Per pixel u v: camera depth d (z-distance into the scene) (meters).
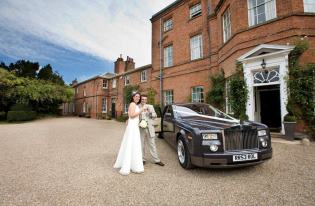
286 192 3.11
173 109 6.04
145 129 4.94
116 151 6.36
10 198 3.07
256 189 3.25
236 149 3.83
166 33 16.33
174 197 3.05
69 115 36.75
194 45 13.99
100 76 28.42
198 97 13.38
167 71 15.95
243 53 8.89
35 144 7.59
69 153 6.09
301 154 5.20
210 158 3.69
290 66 7.17
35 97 22.39
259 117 9.45
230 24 10.25
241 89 8.30
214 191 3.22
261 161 3.86
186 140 4.18
